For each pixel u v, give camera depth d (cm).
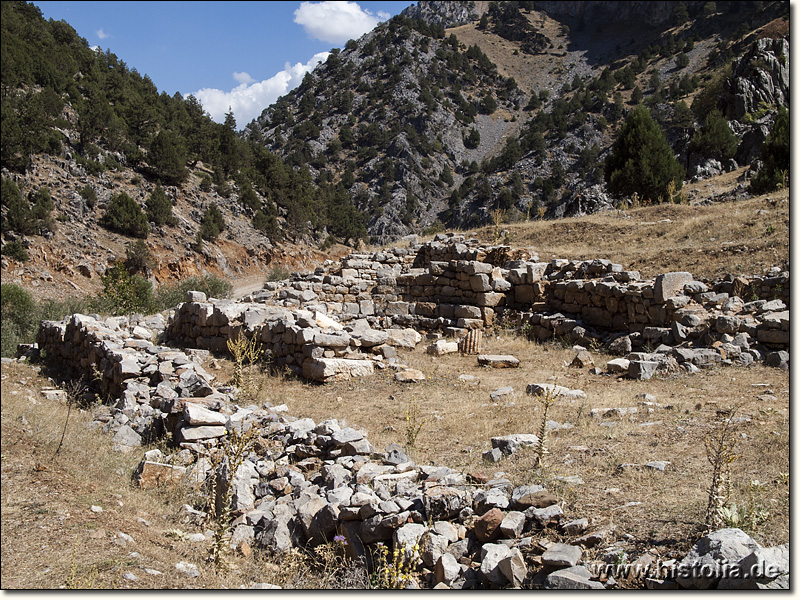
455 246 2259
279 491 870
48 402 1385
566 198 14250
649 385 1248
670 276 1619
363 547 697
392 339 1827
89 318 1783
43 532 686
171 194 8500
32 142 7162
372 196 16125
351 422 1144
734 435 851
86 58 10681
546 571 569
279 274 6291
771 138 3281
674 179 3856
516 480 771
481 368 1561
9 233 6025
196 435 1047
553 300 1947
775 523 589
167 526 779
